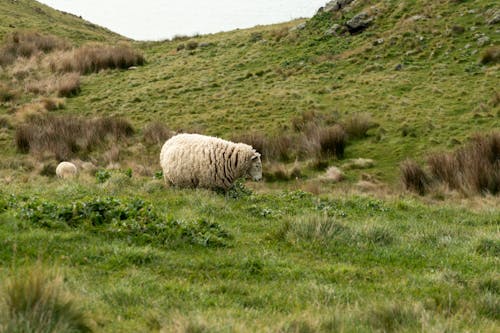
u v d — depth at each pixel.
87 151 32.75
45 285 7.90
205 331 7.79
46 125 35.12
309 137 32.16
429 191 25.11
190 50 55.81
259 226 15.66
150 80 46.56
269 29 58.94
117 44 62.72
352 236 14.30
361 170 28.86
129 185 20.67
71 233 12.36
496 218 19.58
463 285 11.47
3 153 32.97
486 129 30.78
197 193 18.80
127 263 11.17
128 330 8.17
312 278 11.55
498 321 9.74
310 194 21.36
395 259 13.32
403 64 41.41
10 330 6.97
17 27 64.12
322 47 47.69
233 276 11.30
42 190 18.62
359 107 36.41
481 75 37.62
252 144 31.52
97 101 42.69
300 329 8.30
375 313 9.23
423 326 8.47
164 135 34.19
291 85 41.53
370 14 49.50
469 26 43.53
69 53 52.78
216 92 42.44
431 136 31.20
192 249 12.59
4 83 46.28
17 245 11.35
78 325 7.73
